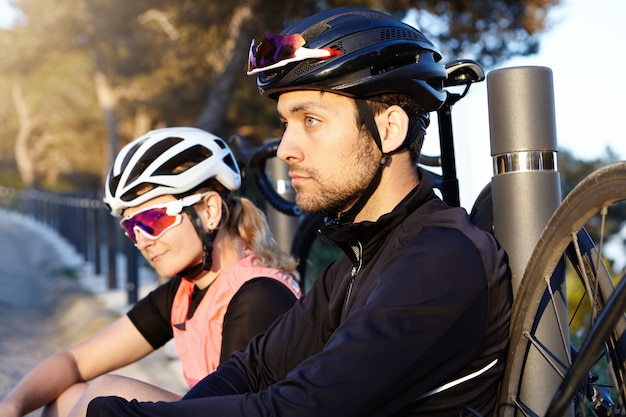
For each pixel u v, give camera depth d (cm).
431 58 174
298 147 170
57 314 861
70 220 1628
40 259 1511
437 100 173
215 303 241
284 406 147
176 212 239
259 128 1597
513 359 163
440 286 151
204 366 243
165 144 239
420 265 153
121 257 1394
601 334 135
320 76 162
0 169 5453
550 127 170
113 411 155
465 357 154
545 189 168
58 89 3631
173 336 261
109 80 2572
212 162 242
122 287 979
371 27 166
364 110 167
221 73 1302
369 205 172
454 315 150
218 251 247
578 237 164
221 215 245
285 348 192
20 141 4538
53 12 1914
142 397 210
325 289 194
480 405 163
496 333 160
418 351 148
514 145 169
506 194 170
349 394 146
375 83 164
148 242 241
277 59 165
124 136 3322
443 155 208
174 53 1549
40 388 247
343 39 164
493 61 1105
